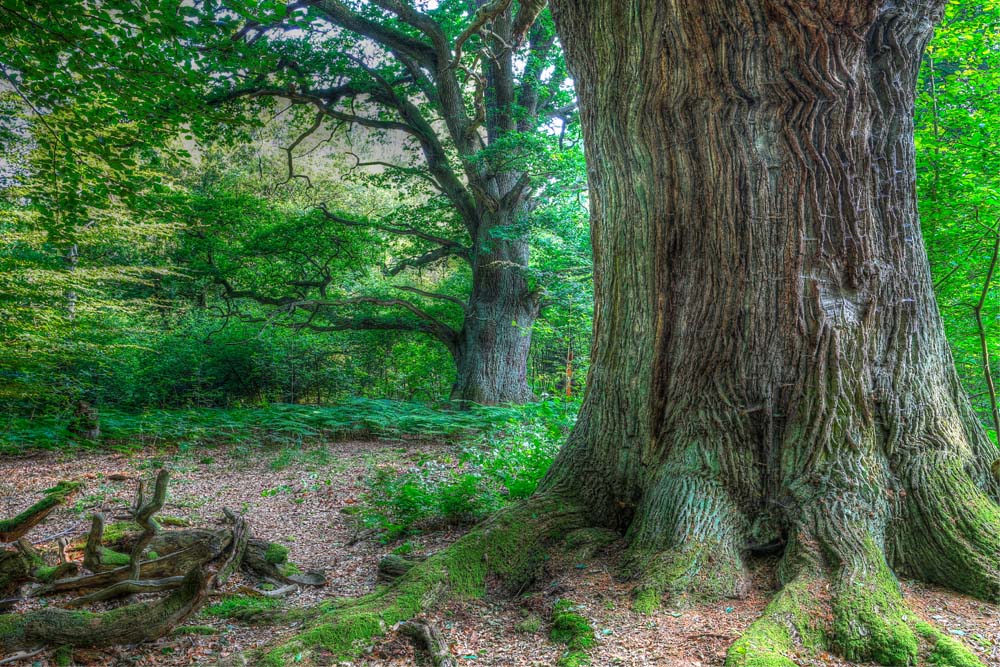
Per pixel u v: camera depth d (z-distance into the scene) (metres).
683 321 4.94
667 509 4.58
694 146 4.79
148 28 6.25
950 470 4.45
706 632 3.61
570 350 19.78
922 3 4.65
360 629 3.72
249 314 19.97
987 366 6.62
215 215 17.80
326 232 18.48
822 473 4.45
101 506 7.61
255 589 4.75
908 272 4.78
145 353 16.36
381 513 6.96
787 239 4.61
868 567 3.96
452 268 27.86
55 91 6.81
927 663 3.30
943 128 7.11
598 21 5.12
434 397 21.34
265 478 9.79
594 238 5.66
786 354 4.64
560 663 3.40
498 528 4.80
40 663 3.49
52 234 7.84
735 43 4.49
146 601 4.42
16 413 13.40
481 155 16.55
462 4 17.09
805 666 3.32
